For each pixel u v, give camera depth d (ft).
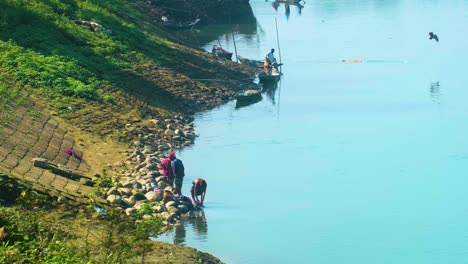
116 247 91.40
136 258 99.14
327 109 240.12
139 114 207.31
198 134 207.92
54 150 162.81
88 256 90.43
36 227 99.71
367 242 137.59
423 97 255.70
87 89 206.28
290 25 434.71
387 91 266.16
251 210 151.53
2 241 96.22
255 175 175.01
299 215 149.79
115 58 244.83
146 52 266.36
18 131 163.94
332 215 150.71
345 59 329.31
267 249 133.18
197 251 120.47
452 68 305.73
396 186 168.14
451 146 197.98
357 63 319.88
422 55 335.06
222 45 361.51
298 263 128.16
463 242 138.21
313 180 172.04
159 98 229.25
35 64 208.95
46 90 198.80
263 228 142.10
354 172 177.68
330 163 184.65
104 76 226.38
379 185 168.55
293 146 198.90
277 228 142.51
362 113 234.79
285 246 134.62
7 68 202.69
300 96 259.19
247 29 418.51
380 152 193.36
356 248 135.23
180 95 237.66
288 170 179.11
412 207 155.63
